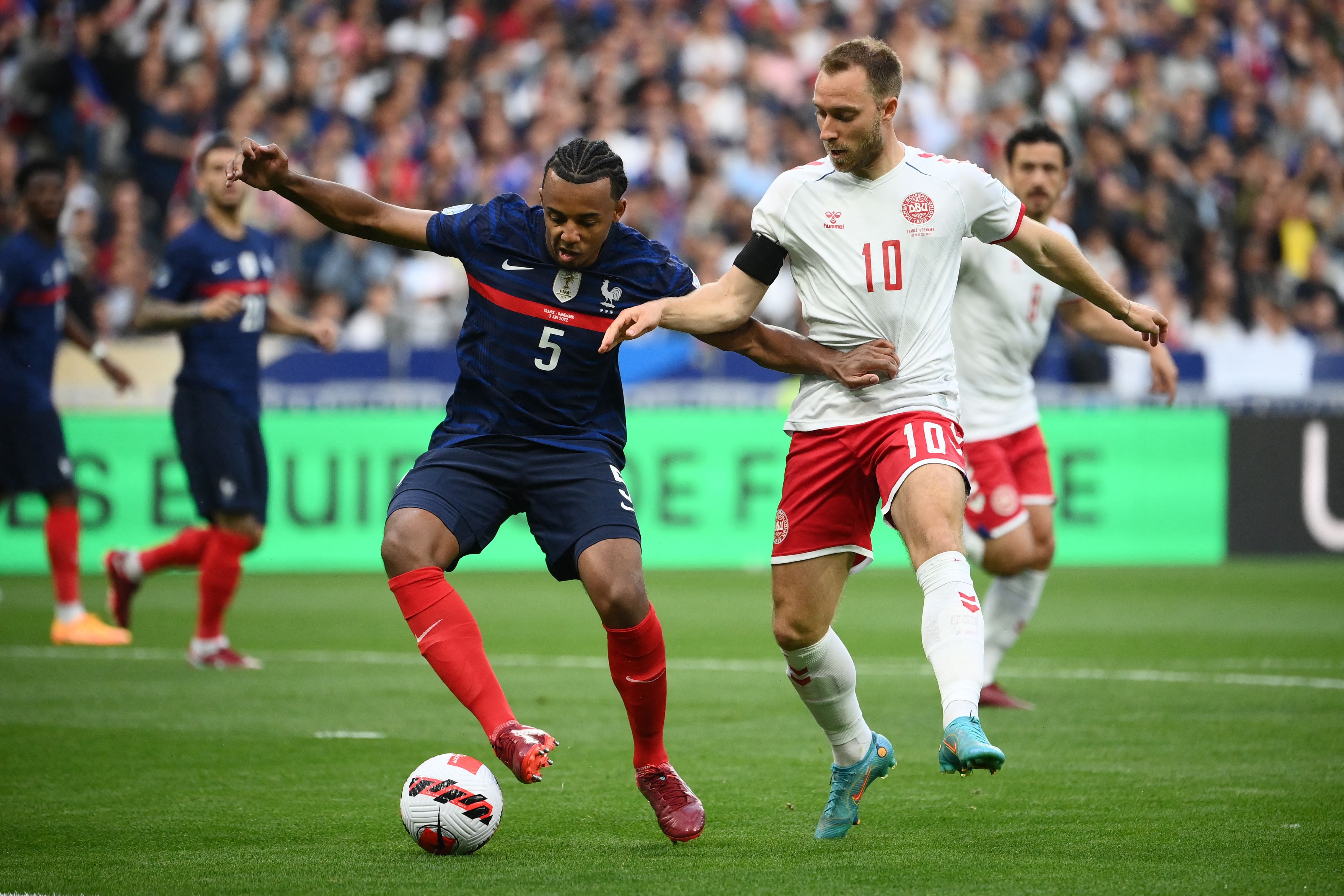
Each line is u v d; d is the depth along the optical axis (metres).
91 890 12.76
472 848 14.09
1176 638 32.78
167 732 21.12
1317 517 50.06
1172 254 60.12
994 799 16.86
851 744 15.07
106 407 43.59
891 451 14.65
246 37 58.69
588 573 14.29
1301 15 72.88
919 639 32.41
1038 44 67.75
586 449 15.11
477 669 14.17
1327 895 12.49
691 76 61.72
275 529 44.56
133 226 51.50
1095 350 50.56
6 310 30.16
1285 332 58.88
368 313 50.59
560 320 14.88
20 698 24.06
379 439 44.94
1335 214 67.06
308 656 29.20
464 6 63.09
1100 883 12.89
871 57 14.42
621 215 15.01
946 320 15.04
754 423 46.78
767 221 15.09
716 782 17.92
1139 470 48.50
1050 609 37.97
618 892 12.60
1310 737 20.97
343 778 18.09
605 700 24.23
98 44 57.25
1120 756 19.52
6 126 55.16
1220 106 67.88
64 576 31.06
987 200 15.03
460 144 58.16
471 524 14.78
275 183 14.77
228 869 13.52
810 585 15.02
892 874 13.25
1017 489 23.58
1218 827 15.32
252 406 27.52
